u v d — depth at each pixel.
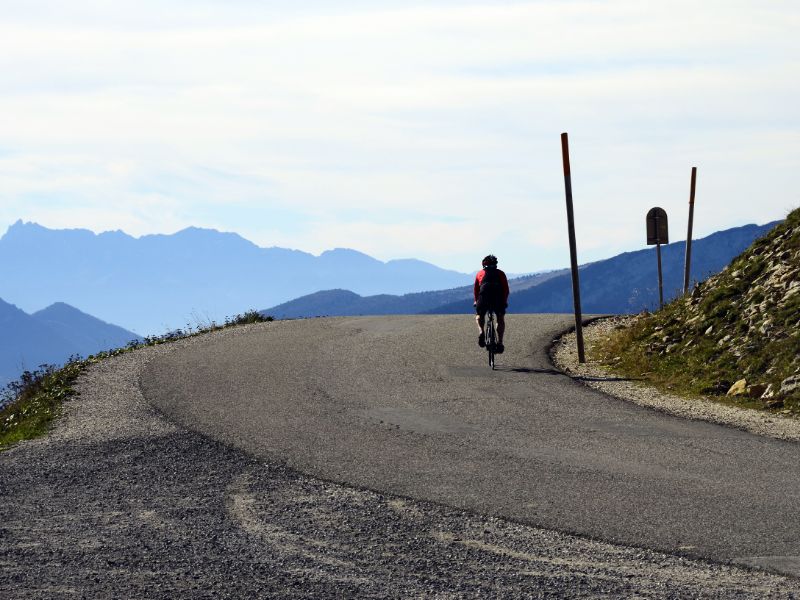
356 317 47.94
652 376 26.80
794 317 24.83
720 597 9.19
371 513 13.09
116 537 11.78
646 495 13.88
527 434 19.09
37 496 14.38
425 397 23.94
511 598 9.20
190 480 15.39
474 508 13.30
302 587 9.58
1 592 9.39
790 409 21.08
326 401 23.42
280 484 15.04
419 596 9.27
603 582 9.79
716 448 17.41
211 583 9.72
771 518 12.43
